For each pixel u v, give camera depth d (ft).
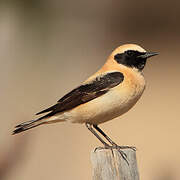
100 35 79.56
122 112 28.96
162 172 47.26
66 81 66.13
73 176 47.06
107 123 55.98
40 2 75.82
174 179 46.85
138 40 78.95
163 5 81.56
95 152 23.94
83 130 54.85
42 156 49.11
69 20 79.20
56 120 30.04
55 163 48.29
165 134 53.83
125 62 29.94
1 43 70.03
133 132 54.13
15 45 71.46
